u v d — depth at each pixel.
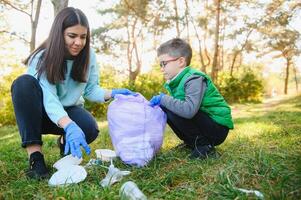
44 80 2.52
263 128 4.66
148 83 15.80
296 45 31.52
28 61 2.60
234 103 19.73
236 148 3.13
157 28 24.42
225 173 2.19
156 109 2.83
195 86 2.79
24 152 3.62
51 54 2.46
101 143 4.10
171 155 2.85
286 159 2.49
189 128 2.89
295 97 19.75
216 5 23.86
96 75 2.98
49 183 2.26
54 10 5.86
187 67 2.94
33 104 2.45
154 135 2.74
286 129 4.37
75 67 2.66
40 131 2.52
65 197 2.00
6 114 13.09
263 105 16.20
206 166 2.51
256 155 2.46
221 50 34.31
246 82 20.47
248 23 27.33
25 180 2.36
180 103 2.79
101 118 11.76
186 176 2.35
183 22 23.56
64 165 2.50
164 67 2.99
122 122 2.72
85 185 2.20
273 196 1.83
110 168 2.40
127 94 2.94
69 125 2.38
